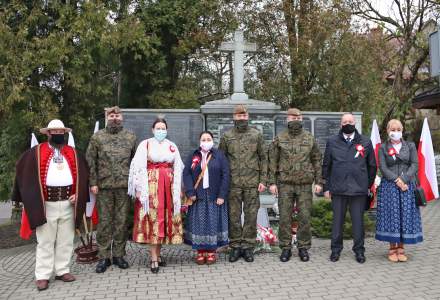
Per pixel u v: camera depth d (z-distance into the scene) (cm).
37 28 1005
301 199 633
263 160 636
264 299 483
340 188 619
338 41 1241
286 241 638
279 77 1313
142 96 1273
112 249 625
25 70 890
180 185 601
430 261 624
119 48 1074
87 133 1075
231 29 1283
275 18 1321
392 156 622
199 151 626
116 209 606
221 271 589
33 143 746
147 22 1166
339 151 625
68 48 926
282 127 900
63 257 565
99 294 511
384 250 692
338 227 632
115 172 594
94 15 933
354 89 1262
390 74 1554
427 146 742
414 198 617
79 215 568
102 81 1117
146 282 549
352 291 503
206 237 607
